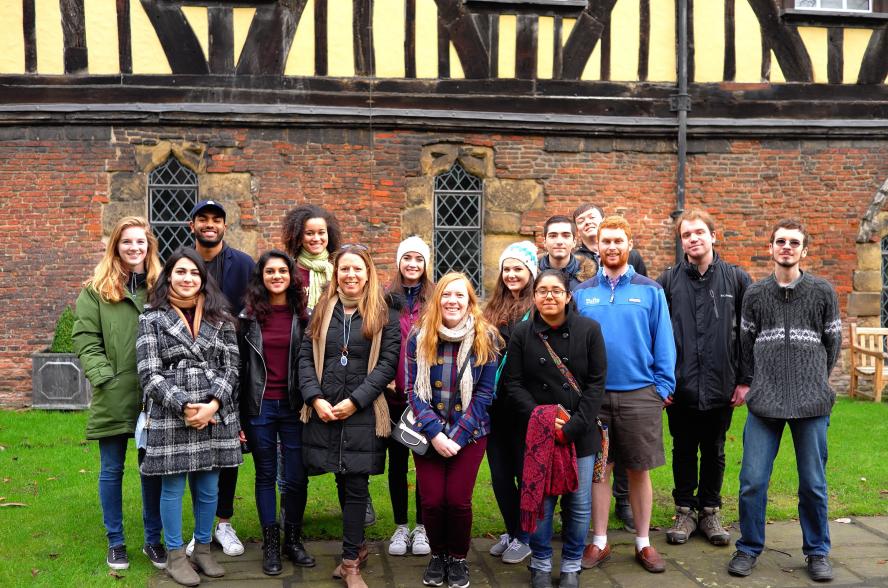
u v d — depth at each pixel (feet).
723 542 13.91
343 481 13.32
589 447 11.98
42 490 16.20
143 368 11.87
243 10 24.91
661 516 15.31
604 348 12.10
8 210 24.64
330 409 11.96
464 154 26.05
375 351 12.27
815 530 12.57
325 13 25.17
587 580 12.50
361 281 12.27
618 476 15.15
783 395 12.41
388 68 25.53
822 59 27.30
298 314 13.09
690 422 14.24
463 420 11.89
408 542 13.79
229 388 12.23
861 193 27.73
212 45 24.88
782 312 12.60
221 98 24.93
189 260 12.30
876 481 17.04
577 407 11.99
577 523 12.02
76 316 12.53
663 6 26.66
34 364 23.73
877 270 27.76
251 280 13.11
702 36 26.91
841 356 27.84
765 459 12.69
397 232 25.85
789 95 27.22
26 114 24.27
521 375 12.36
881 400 26.53
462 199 26.58
